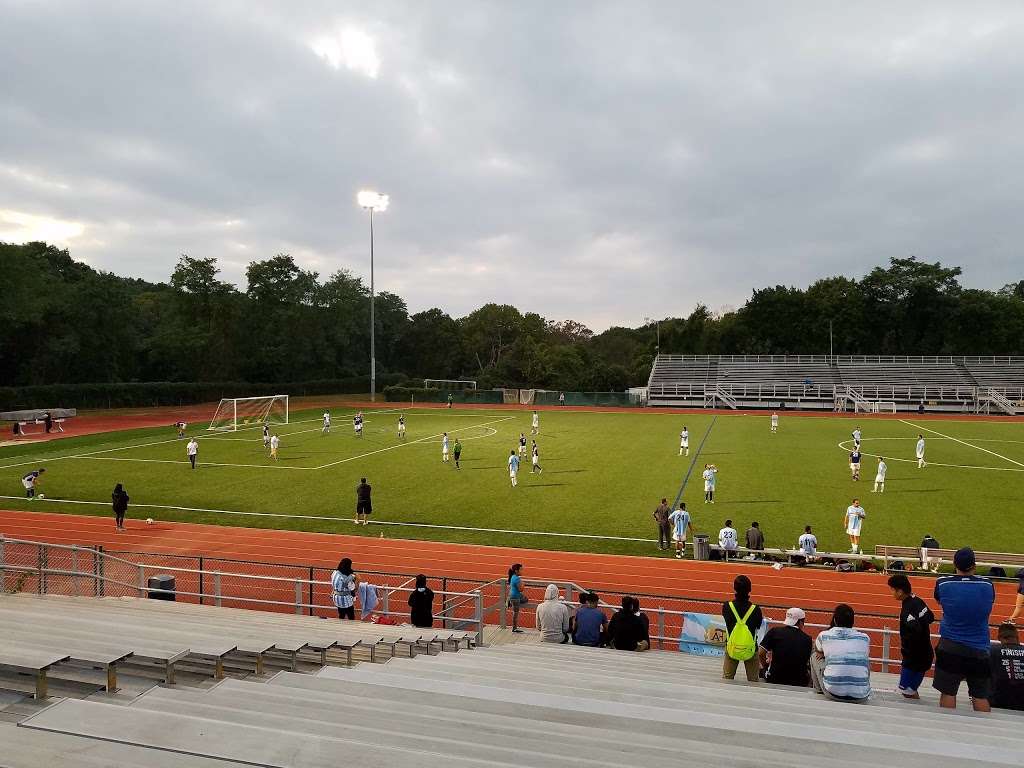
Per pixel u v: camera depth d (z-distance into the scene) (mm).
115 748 3699
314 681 6152
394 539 22250
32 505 26547
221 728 3990
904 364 81938
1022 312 93812
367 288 105375
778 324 99188
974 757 4633
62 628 8148
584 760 4078
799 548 20703
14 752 3611
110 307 71438
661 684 7281
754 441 44719
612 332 152000
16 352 67188
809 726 5266
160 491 29000
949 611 6754
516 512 25547
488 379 99875
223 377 84625
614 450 40719
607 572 19297
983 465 34781
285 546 21547
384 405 75938
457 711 5344
